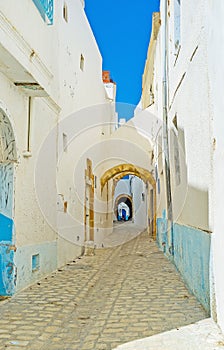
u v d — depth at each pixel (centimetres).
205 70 461
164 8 944
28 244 657
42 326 433
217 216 405
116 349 355
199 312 468
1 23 467
